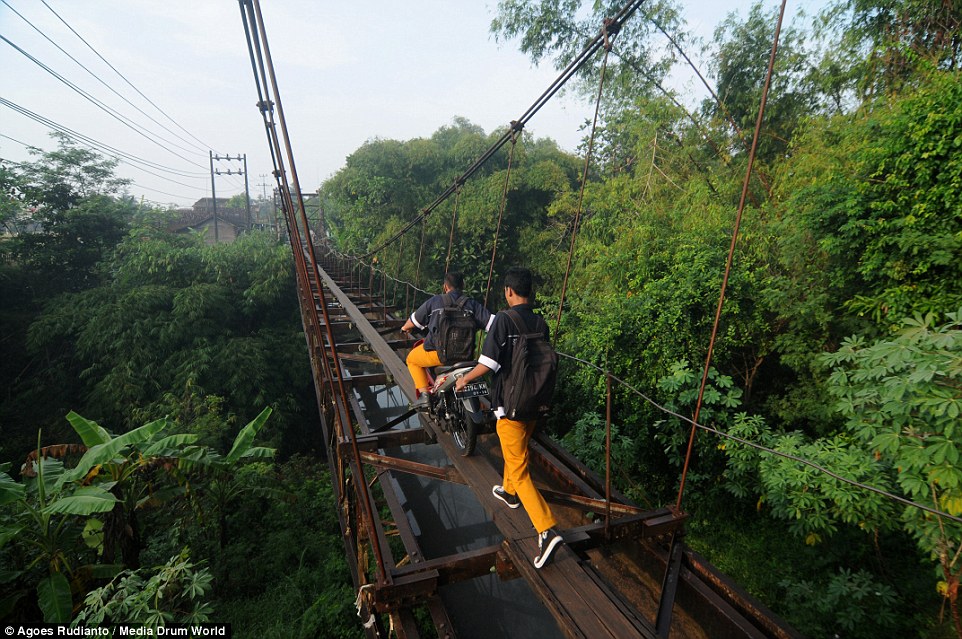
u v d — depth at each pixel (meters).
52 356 14.55
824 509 4.22
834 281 4.86
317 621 6.13
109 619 4.34
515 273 2.46
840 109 7.14
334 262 21.05
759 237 6.11
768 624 1.94
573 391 8.04
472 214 13.27
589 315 7.39
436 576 2.23
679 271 6.28
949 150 3.96
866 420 3.42
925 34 5.69
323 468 12.05
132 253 16.89
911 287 4.21
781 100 7.91
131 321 13.89
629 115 9.46
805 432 5.90
